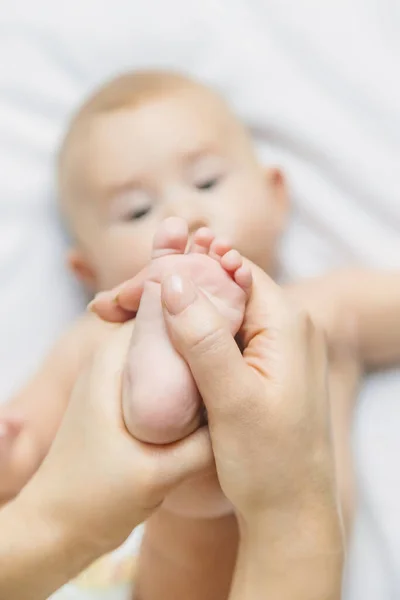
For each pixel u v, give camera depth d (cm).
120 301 60
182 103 75
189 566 67
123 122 74
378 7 77
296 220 78
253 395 54
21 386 75
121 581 70
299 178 77
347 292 74
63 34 79
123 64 79
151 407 54
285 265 77
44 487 56
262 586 57
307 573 56
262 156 78
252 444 54
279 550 56
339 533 57
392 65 77
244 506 56
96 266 76
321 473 56
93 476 54
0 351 77
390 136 76
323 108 77
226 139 75
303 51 78
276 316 57
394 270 75
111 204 74
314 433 56
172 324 53
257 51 78
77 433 56
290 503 56
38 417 71
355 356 73
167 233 57
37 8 79
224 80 78
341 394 71
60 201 77
